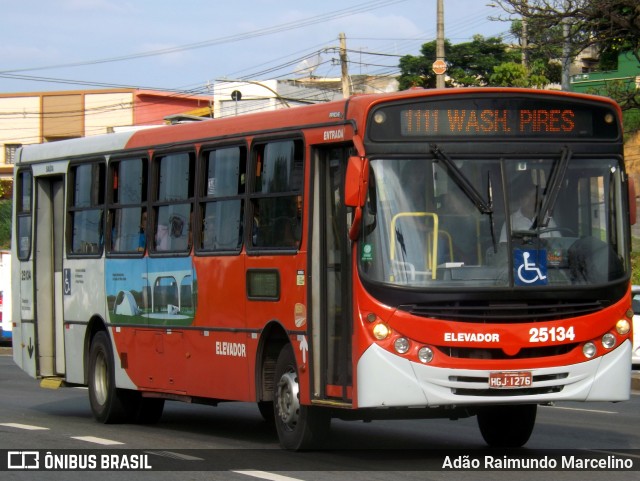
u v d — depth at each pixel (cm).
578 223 1119
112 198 1636
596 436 1392
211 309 1382
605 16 2605
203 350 1401
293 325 1217
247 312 1308
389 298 1075
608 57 4831
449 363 1063
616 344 1112
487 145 1112
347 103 1150
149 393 1541
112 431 1514
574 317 1093
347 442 1334
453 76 5662
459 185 1099
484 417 1286
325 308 1186
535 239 1096
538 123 1129
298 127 1230
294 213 1230
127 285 1580
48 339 1806
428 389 1064
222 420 1691
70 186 1741
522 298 1083
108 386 1623
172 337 1470
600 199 1133
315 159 1203
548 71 5141
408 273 1078
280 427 1252
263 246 1285
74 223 1736
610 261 1123
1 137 6969
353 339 1097
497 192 1100
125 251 1591
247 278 1309
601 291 1107
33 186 1817
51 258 1816
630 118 4053
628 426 1511
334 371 1168
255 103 5672
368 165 1084
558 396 1086
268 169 1289
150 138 1549
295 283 1215
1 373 2758
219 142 1386
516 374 1070
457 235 1088
